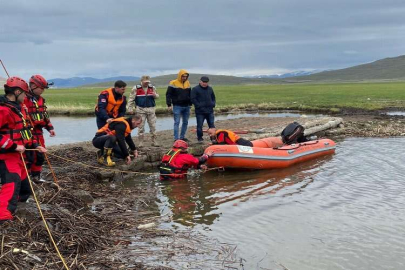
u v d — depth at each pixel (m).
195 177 10.82
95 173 10.08
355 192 9.11
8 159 6.12
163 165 10.52
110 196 8.88
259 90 81.25
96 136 10.64
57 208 6.86
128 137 10.85
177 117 13.17
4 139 5.88
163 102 38.88
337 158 12.90
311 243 6.47
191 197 8.96
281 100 42.84
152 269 5.55
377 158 12.62
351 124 20.95
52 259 5.42
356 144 15.38
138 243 6.45
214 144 12.31
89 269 5.42
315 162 12.46
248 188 9.67
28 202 6.87
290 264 5.79
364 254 6.07
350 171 11.09
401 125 20.17
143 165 11.40
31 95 8.12
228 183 10.16
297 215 7.73
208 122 13.86
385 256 6.00
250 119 22.00
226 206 8.32
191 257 5.99
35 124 8.12
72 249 5.86
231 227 7.18
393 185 9.59
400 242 6.46
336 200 8.57
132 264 5.70
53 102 42.25
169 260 5.88
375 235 6.73
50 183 8.41
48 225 6.19
